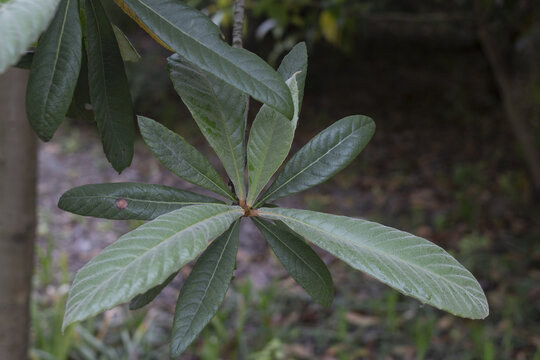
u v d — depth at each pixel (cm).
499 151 680
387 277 65
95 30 74
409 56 1032
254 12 273
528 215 521
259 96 67
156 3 69
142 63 725
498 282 414
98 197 73
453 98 875
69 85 68
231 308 390
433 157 685
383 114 845
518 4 316
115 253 62
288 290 414
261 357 318
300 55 79
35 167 197
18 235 200
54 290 388
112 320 372
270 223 76
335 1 259
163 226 65
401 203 565
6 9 56
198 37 68
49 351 310
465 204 505
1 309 207
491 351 300
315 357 344
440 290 65
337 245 68
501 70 407
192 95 75
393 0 457
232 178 75
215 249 72
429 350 346
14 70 167
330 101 893
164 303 399
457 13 380
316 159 76
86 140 679
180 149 74
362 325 371
